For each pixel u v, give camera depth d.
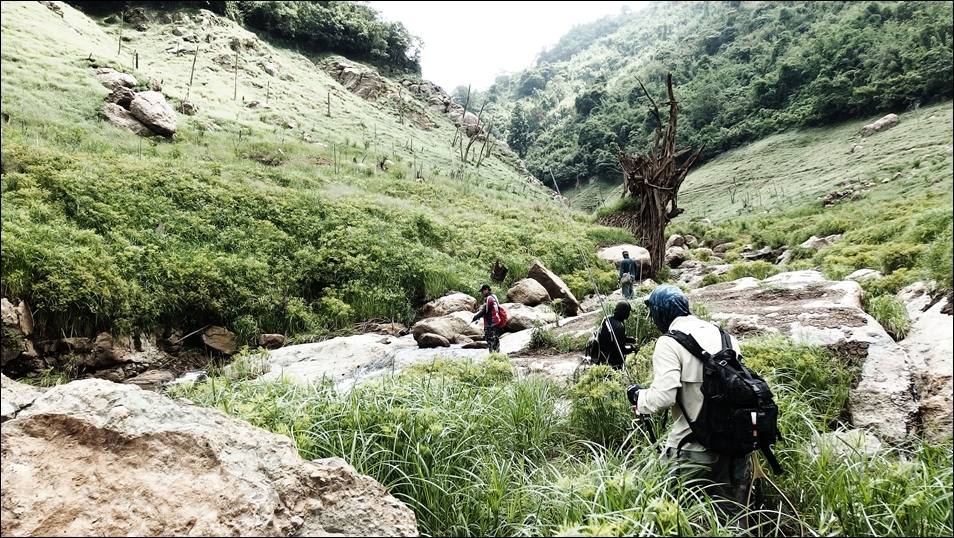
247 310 12.78
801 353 5.13
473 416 4.12
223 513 2.35
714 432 2.77
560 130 107.56
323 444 3.49
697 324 3.02
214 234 14.76
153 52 54.19
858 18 92.25
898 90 65.88
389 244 16.80
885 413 4.45
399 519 2.63
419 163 45.12
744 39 117.00
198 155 25.02
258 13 77.06
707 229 34.84
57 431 2.66
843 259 12.04
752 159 75.75
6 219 11.37
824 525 2.80
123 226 13.30
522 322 12.19
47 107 23.78
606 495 2.78
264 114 43.19
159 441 2.64
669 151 21.92
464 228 21.58
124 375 10.48
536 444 4.09
